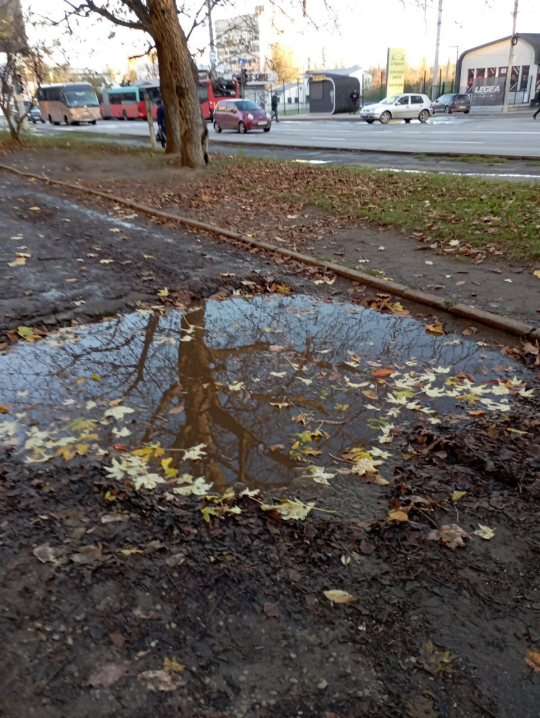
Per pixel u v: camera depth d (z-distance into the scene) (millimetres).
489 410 4234
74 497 3314
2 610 2529
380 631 2494
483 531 3066
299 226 9797
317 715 2146
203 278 7309
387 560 2881
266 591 2676
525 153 17406
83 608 2549
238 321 6160
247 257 8227
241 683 2254
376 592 2693
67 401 4512
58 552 2859
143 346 5566
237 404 4520
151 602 2596
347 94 52406
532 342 5398
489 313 5844
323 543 2984
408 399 4480
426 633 2486
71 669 2275
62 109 46469
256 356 5359
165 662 2320
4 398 4523
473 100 52219
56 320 6039
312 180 13539
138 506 3238
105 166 17625
